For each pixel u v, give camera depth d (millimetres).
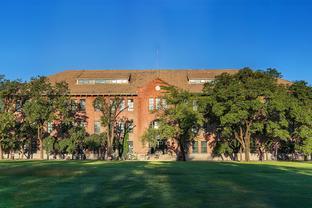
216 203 18453
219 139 69438
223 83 59844
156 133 62031
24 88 66250
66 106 66562
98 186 24312
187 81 74938
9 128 65688
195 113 59500
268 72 60312
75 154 70062
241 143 60875
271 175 32062
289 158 69250
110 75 76562
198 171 35562
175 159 69500
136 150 70438
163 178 29047
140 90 71625
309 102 60812
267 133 62156
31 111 63531
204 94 61875
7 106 67750
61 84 67000
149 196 20375
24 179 28344
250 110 56688
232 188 23516
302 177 30469
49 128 70188
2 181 27078
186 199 19469
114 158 68750
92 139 67625
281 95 57188
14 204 18234
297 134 62031
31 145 71625
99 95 71062
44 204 18219
